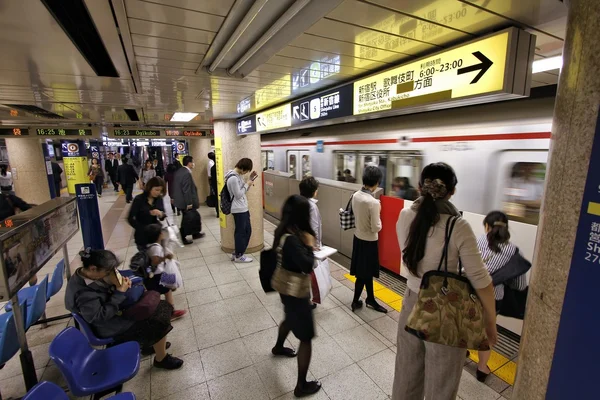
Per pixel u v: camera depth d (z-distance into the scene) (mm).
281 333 2750
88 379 1949
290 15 1479
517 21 1662
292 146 7902
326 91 3162
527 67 1706
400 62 2416
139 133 9523
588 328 832
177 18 1596
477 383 2496
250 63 2373
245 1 1431
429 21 1678
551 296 944
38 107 4801
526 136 3006
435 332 1441
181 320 3428
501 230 2410
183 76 2750
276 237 2311
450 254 1520
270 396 2400
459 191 3637
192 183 5926
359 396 2393
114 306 2258
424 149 4094
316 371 2652
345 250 5133
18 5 1357
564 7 1480
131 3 1414
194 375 2619
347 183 5086
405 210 1816
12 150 9781
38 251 2490
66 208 3389
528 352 1044
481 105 3533
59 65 2373
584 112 848
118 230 7379
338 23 1696
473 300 1458
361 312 3518
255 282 4336
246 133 5156
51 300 3914
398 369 1856
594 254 815
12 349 2178
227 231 5480
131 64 2375
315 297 3012
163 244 3232
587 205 833
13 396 2439
